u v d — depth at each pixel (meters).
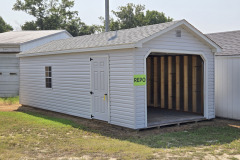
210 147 7.26
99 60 10.34
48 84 13.52
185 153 6.61
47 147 7.12
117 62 9.51
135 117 8.89
